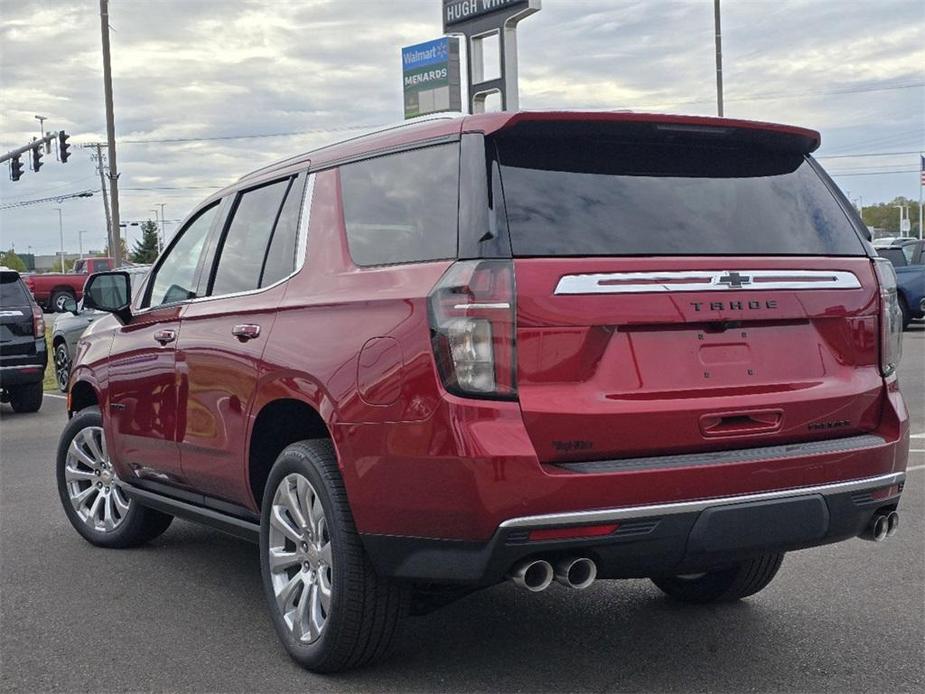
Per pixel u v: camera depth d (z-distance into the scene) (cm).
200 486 546
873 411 434
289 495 452
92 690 427
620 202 400
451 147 406
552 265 377
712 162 427
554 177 395
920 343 2009
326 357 425
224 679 437
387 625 420
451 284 377
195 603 543
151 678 439
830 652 459
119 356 615
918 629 486
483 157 390
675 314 389
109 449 633
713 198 419
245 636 491
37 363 1383
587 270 380
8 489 861
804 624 496
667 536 375
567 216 389
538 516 362
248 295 503
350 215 451
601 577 384
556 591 555
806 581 564
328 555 429
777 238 424
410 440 381
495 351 367
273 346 464
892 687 420
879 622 497
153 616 523
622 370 382
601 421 373
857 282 435
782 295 412
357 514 404
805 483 400
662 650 464
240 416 490
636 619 507
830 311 424
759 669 441
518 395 368
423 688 425
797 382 415
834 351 427
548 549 366
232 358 496
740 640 476
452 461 368
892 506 436
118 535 651
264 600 548
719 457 387
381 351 397
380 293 408
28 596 559
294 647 446
